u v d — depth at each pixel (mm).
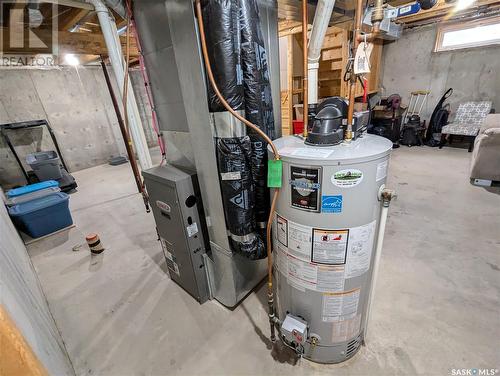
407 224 2322
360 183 854
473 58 4281
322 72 3834
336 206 883
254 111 1111
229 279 1491
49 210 2645
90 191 4023
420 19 4148
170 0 1008
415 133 4812
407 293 1588
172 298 1718
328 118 991
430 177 3338
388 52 5176
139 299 1728
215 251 1479
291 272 1097
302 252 1013
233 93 1037
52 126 4938
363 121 1121
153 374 1258
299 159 863
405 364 1209
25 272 1395
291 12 1619
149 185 1497
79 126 5297
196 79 1067
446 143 4785
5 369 486
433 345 1277
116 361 1329
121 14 1396
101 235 2623
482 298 1510
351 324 1146
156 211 1562
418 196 2842
